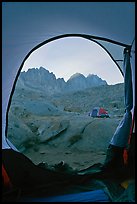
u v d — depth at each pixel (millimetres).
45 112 10648
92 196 2930
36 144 6773
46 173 3533
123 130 3922
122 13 3238
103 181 3416
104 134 7355
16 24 3211
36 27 3422
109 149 3961
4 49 3342
